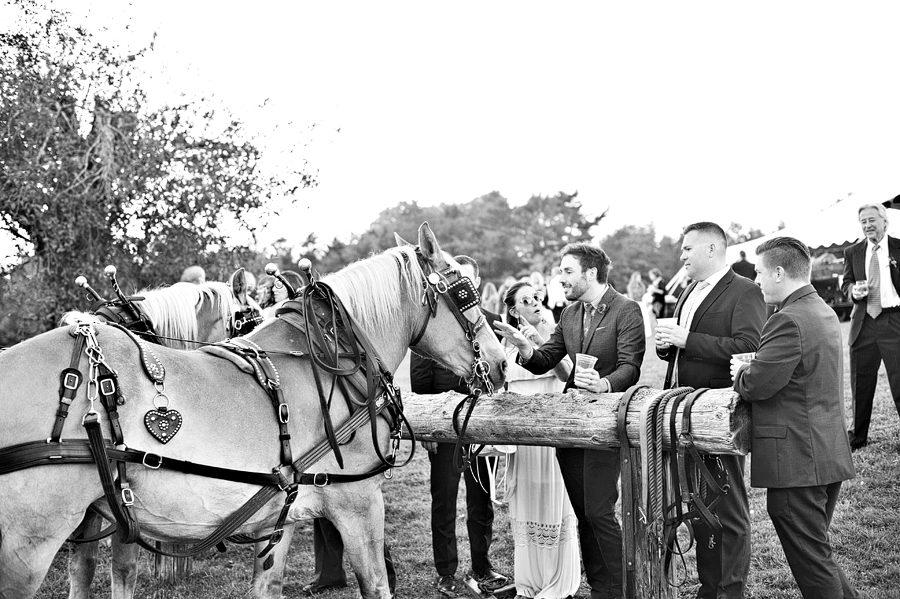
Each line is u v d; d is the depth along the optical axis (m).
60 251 7.52
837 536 4.50
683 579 4.35
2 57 7.32
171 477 2.55
